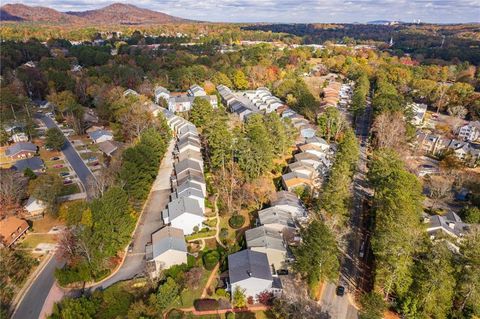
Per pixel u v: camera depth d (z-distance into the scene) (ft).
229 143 268.00
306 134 354.54
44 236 212.02
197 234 213.66
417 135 346.54
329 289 175.83
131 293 165.48
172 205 225.15
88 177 275.39
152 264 181.37
